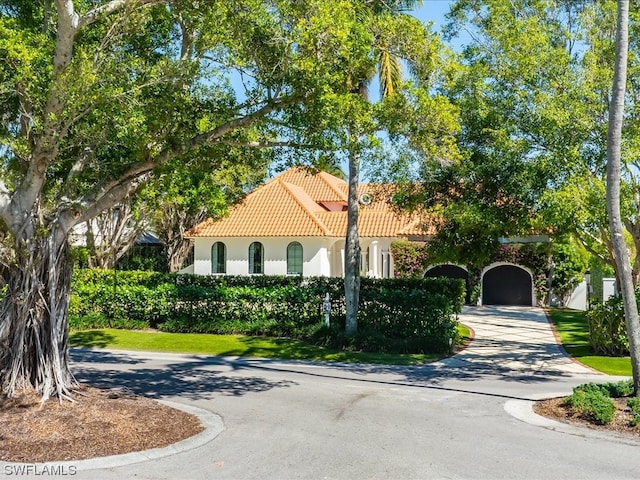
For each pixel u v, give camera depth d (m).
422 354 18.73
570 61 15.41
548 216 14.20
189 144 10.70
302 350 19.17
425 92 12.73
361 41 10.72
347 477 7.36
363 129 12.08
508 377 15.15
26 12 11.69
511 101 15.34
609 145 11.09
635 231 16.64
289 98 10.61
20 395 9.60
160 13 11.02
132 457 7.93
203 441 8.78
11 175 10.76
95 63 9.94
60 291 10.38
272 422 10.05
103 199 10.59
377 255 33.16
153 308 23.52
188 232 33.41
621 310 17.86
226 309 22.84
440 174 17.45
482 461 8.02
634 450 8.61
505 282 35.34
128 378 14.23
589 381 14.57
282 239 32.06
